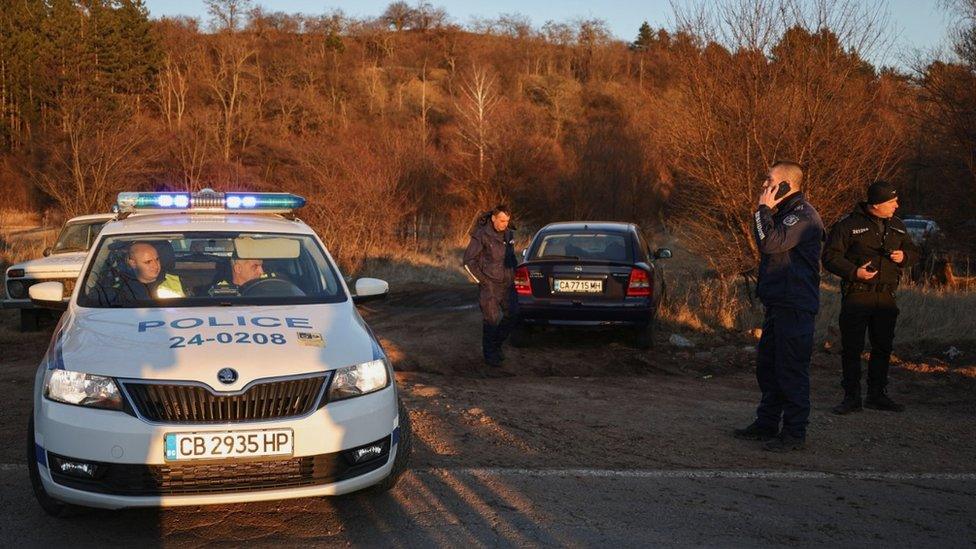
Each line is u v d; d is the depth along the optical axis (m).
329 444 4.11
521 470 5.16
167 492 3.96
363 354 4.45
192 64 62.34
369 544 4.06
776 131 11.40
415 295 15.05
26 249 22.30
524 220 34.03
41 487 4.23
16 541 4.06
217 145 48.06
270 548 4.02
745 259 11.75
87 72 48.00
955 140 16.45
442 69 92.38
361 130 41.50
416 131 39.50
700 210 12.48
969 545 4.10
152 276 5.30
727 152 11.79
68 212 28.86
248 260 5.56
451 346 9.83
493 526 4.28
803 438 5.72
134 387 4.01
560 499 4.68
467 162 34.59
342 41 90.69
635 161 32.47
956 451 5.77
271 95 59.69
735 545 4.07
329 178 21.09
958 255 16.94
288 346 4.34
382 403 4.34
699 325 10.71
